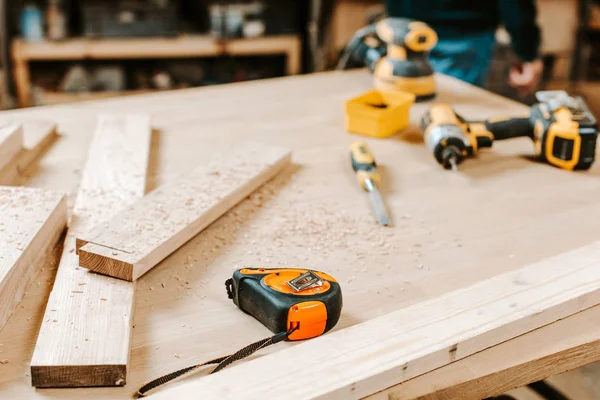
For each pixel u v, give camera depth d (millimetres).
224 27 3352
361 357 714
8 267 802
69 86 3336
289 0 3377
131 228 932
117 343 717
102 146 1270
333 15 3264
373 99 1498
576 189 1172
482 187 1178
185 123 1479
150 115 1490
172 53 3318
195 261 929
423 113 1553
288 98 1661
